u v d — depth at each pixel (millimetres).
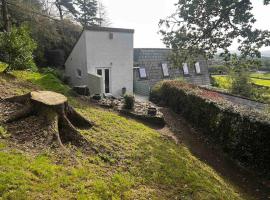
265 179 8719
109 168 6621
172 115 15625
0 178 4676
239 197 7430
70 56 23312
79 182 5461
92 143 7480
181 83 18016
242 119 10031
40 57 26359
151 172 7141
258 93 22406
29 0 29266
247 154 9641
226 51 13367
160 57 26281
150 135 10469
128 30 20750
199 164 9102
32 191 4711
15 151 5750
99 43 19812
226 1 11852
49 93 8172
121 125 10406
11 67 13523
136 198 5723
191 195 6598
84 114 10391
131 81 21672
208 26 13172
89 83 19484
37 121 7031
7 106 7879
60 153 6281
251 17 11930
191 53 14438
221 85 28156
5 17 18703
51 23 28953
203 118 12961
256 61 12500
